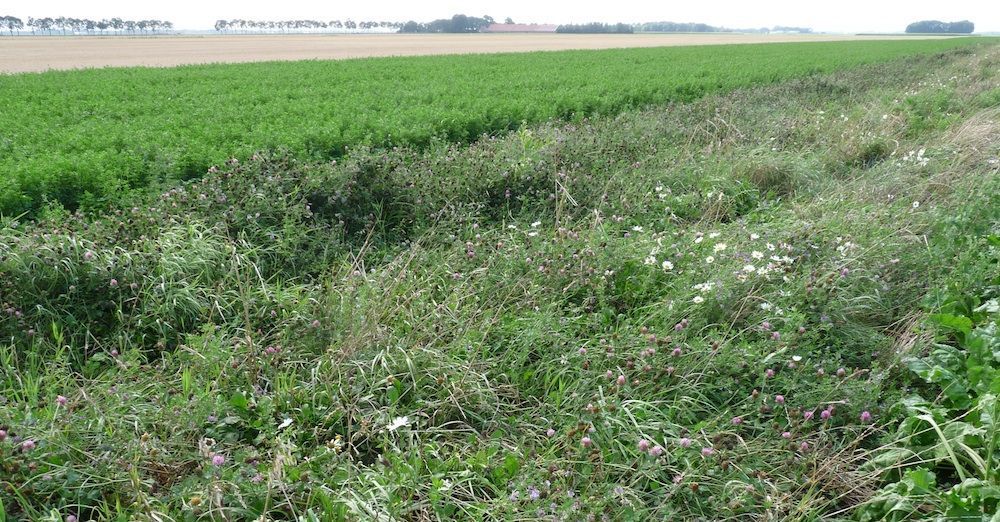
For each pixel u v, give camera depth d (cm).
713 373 413
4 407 351
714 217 737
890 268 545
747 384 412
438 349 432
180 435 347
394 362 412
